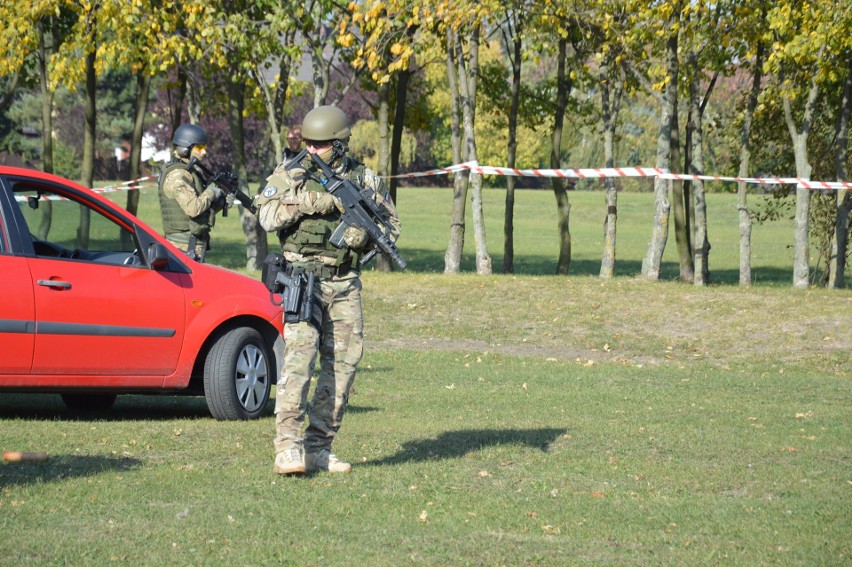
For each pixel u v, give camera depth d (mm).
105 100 153625
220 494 12469
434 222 122812
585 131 120625
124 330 17484
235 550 10227
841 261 49625
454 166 42125
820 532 11516
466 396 22375
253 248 50094
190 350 18281
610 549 10688
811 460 16031
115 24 42156
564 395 22953
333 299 13570
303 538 10727
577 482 13891
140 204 118125
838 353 32094
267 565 9812
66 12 50688
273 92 49969
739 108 53500
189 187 21688
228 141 123438
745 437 17922
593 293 38906
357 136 149625
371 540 10734
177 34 43906
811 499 13211
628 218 131375
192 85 49250
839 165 47875
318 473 13781
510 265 55031
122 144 156250
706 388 25328
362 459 14938
